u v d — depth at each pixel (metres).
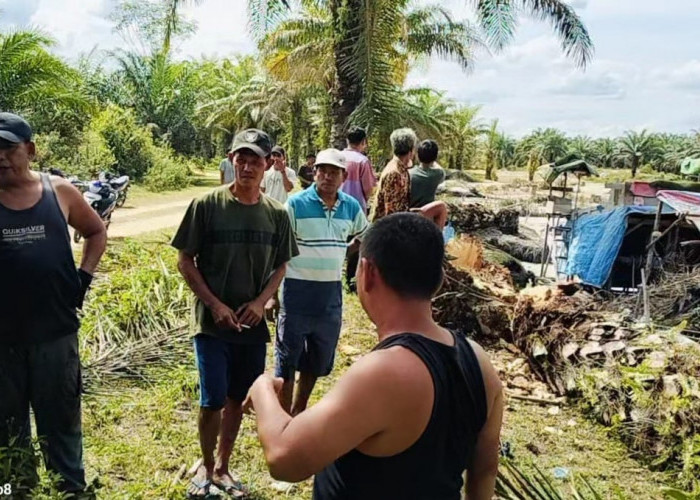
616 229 7.82
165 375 4.89
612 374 4.53
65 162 18.64
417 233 1.53
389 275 1.52
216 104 34.38
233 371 3.37
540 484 2.84
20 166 2.69
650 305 6.21
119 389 4.62
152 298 6.23
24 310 2.72
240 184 3.18
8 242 2.68
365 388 1.40
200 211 3.18
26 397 2.86
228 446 3.41
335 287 3.92
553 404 4.91
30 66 15.38
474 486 1.69
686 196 7.60
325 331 3.92
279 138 33.38
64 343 2.87
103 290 6.43
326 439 1.39
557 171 13.21
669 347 4.63
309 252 3.79
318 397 4.70
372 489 1.47
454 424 1.48
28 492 2.73
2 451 2.74
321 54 13.77
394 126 9.62
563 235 9.89
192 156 35.91
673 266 7.25
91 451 3.72
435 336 1.53
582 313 5.41
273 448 1.45
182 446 3.87
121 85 34.16
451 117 36.25
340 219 3.88
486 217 13.34
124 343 5.37
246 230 3.20
